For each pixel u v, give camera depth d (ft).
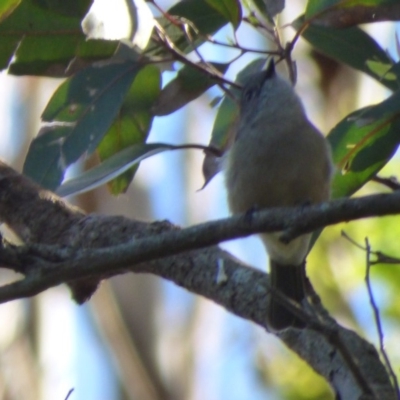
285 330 24.54
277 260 28.45
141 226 27.53
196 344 49.34
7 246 20.53
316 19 25.44
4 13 23.63
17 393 47.39
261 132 27.22
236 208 28.22
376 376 22.47
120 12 20.15
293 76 26.96
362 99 45.16
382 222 42.32
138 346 48.67
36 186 29.50
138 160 24.56
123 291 49.55
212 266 26.05
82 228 28.07
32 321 49.62
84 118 25.75
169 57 26.89
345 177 26.81
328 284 44.06
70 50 25.31
